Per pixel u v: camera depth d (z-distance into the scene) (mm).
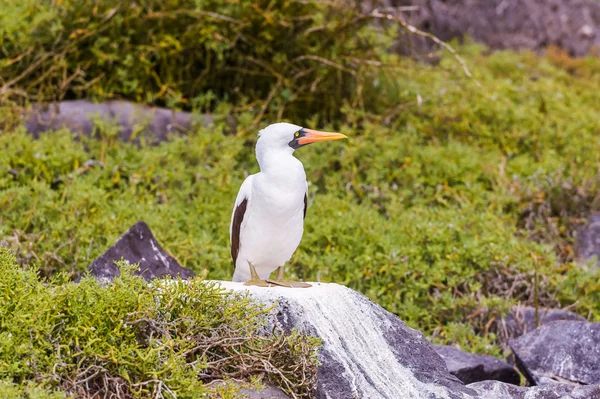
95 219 11336
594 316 11258
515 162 15203
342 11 15375
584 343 9109
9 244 10648
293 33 15516
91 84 14438
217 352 7016
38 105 13820
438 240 11953
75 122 13820
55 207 11516
